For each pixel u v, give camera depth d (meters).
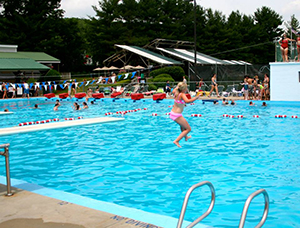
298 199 5.71
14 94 34.19
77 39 57.22
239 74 29.97
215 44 58.78
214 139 11.25
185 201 3.44
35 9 51.62
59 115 19.06
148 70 41.06
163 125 14.56
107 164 8.28
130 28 55.59
